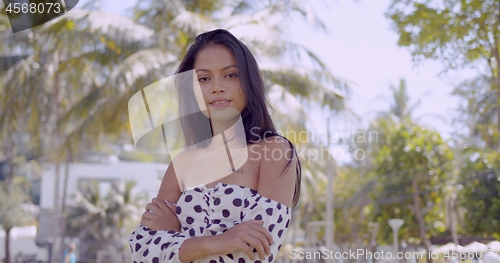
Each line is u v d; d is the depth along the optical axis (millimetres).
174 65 8273
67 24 8234
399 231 5738
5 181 20000
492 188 4422
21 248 21797
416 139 5855
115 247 26328
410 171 5836
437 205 5516
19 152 20469
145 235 1298
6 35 8531
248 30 7684
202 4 9008
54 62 10195
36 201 23844
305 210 10914
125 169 25844
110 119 8750
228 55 1390
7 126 11992
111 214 25719
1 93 10633
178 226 1338
